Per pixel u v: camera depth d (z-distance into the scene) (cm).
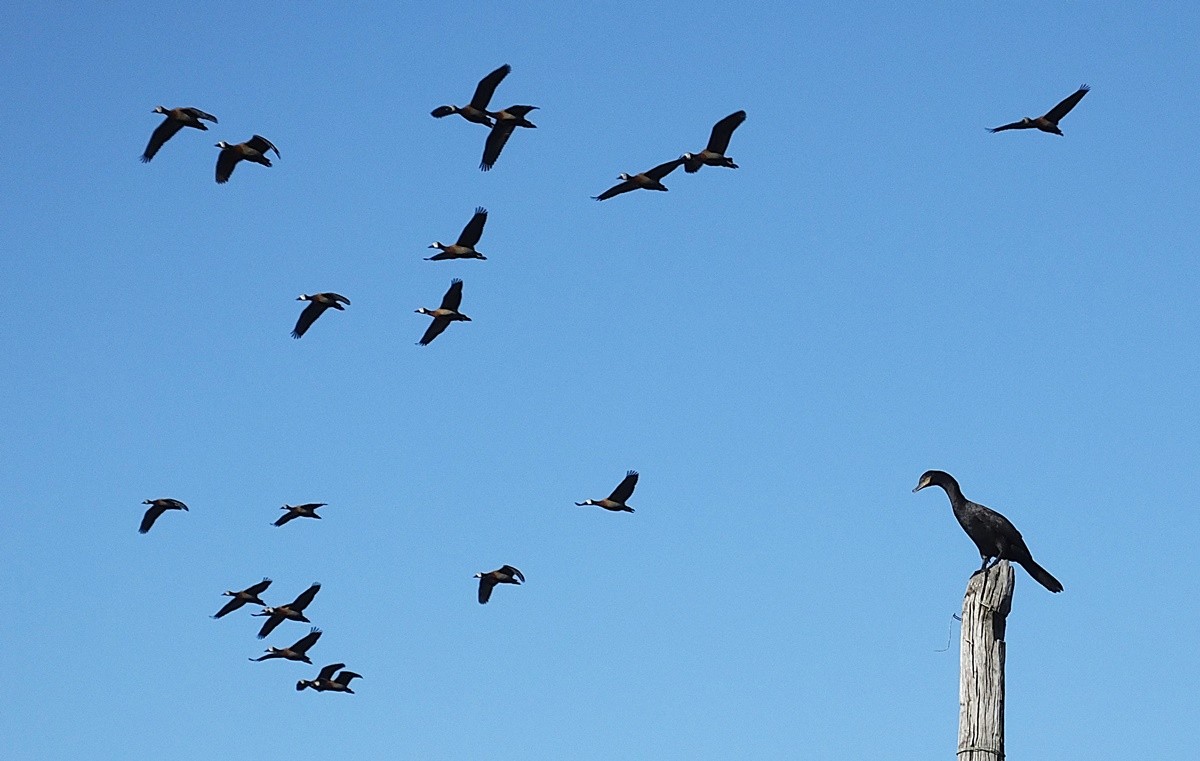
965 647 1261
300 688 3030
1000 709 1236
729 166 2295
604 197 2359
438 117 2327
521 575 3038
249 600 3019
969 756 1229
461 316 2728
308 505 2880
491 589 3052
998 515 1545
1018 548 1537
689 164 2280
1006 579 1262
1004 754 1230
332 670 3044
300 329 2708
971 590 1276
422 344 2730
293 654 3002
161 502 3000
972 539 1557
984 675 1245
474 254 2592
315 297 2695
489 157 2319
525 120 2331
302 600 3039
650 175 2331
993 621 1257
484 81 2327
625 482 2761
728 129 2284
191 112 2241
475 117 2316
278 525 2877
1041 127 2083
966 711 1244
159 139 2258
